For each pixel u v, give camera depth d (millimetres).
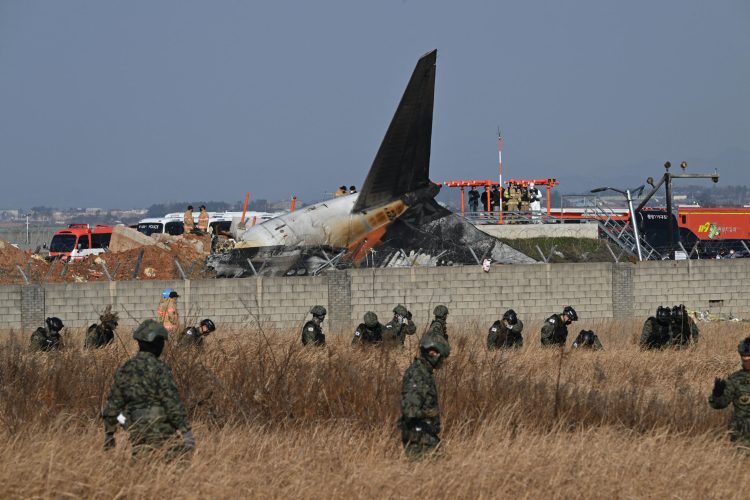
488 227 158125
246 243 141625
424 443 37312
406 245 142000
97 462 34125
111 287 121250
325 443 40094
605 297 129500
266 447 39219
